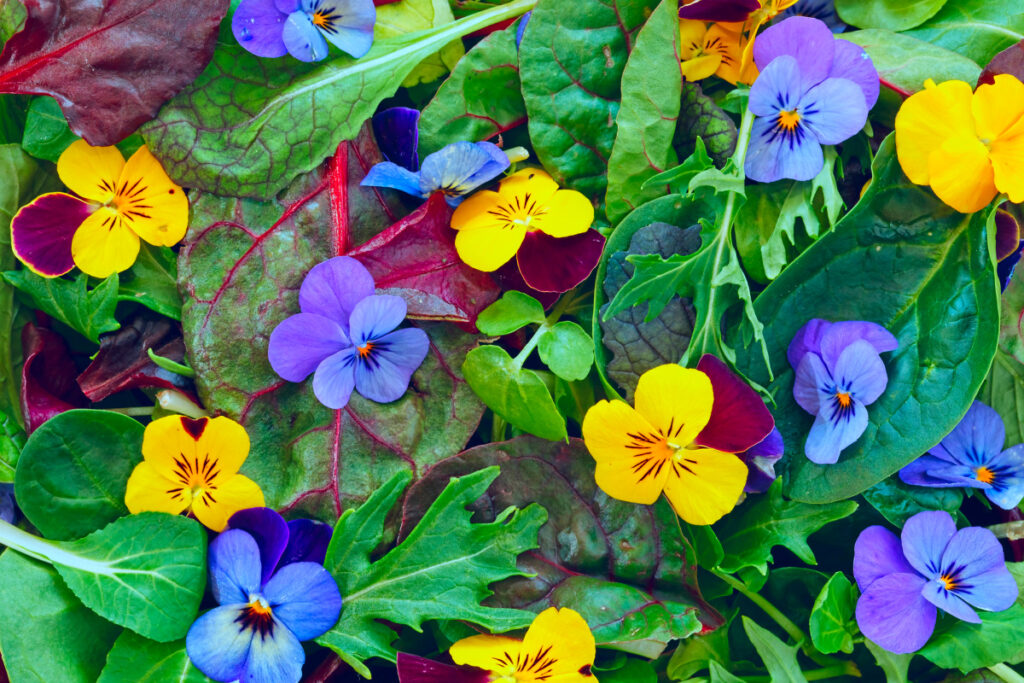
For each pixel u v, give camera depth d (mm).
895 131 519
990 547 531
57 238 522
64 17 512
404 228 518
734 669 541
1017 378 542
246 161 518
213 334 517
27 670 509
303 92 520
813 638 526
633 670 530
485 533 517
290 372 516
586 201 522
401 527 521
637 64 519
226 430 515
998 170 516
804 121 522
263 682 514
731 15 524
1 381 530
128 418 516
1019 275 542
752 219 527
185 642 516
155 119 517
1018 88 520
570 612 514
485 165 516
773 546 542
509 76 527
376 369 520
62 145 525
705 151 519
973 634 530
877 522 542
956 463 535
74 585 511
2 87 514
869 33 531
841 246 525
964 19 533
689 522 525
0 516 527
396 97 540
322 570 515
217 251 519
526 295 521
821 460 525
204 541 517
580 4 522
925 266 525
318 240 521
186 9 514
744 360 529
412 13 533
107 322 519
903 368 526
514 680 518
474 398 524
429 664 516
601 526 528
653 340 523
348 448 522
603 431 515
